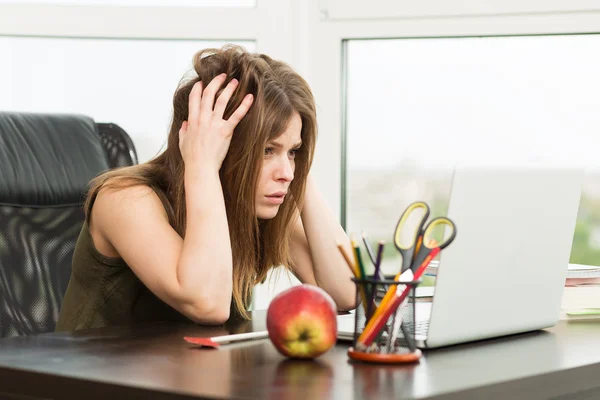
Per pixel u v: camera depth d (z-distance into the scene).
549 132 2.48
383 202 2.63
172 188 1.66
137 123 2.60
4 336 1.71
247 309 1.78
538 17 2.41
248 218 1.64
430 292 1.64
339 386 0.96
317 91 2.61
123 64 2.58
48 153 1.92
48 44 2.55
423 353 1.19
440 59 2.55
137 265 1.54
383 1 2.54
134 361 1.09
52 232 1.87
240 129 1.61
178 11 2.55
